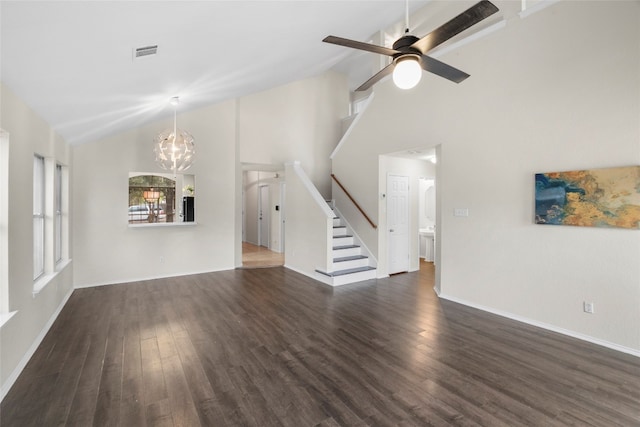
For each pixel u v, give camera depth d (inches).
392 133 205.9
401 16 184.1
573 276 123.5
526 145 136.5
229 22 90.1
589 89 117.8
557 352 111.2
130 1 60.8
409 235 243.6
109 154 198.2
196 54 106.3
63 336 123.7
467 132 159.8
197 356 108.1
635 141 107.5
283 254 313.4
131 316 145.6
